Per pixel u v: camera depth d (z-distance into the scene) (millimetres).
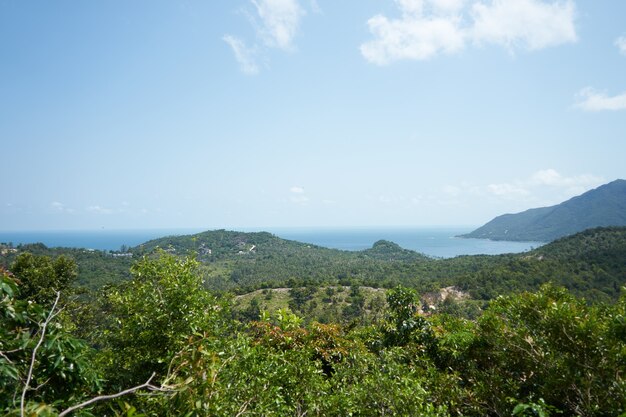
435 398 5270
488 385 5207
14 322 2713
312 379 4727
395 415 4273
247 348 4062
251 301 68000
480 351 6336
